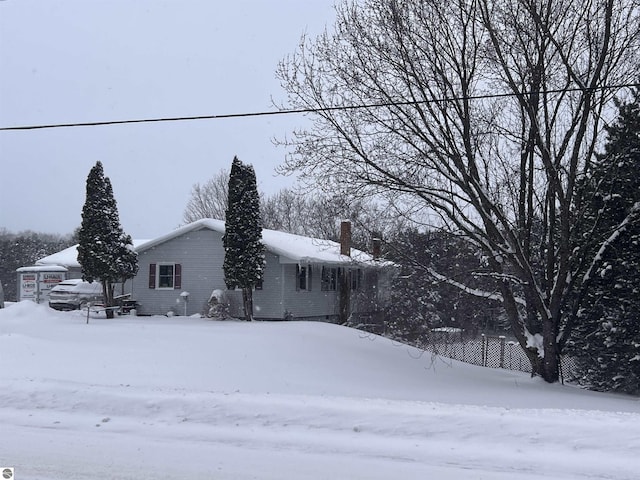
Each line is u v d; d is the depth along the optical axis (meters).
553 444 6.89
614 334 14.85
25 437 7.38
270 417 7.96
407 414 7.74
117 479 5.88
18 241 57.84
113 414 8.42
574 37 13.27
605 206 14.39
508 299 14.65
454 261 15.85
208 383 11.51
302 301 29.30
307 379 12.52
